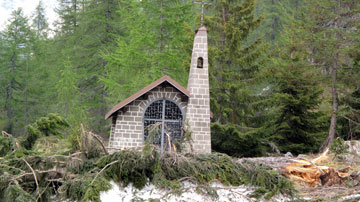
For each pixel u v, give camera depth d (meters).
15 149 12.68
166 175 10.99
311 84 25.91
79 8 44.56
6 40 46.91
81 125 11.77
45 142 14.50
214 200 10.82
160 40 30.80
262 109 28.22
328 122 27.48
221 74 28.22
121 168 10.70
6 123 42.72
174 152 11.33
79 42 40.38
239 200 11.04
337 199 11.80
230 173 11.32
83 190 9.92
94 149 11.43
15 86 45.88
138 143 17.86
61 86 34.00
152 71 28.72
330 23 25.61
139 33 28.89
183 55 30.16
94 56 37.69
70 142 12.30
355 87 25.12
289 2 55.78
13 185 9.63
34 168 10.93
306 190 13.10
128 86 29.86
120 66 30.36
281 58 27.44
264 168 11.56
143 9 31.25
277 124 27.00
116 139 17.86
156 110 18.30
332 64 24.64
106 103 37.47
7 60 45.72
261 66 27.52
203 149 17.97
